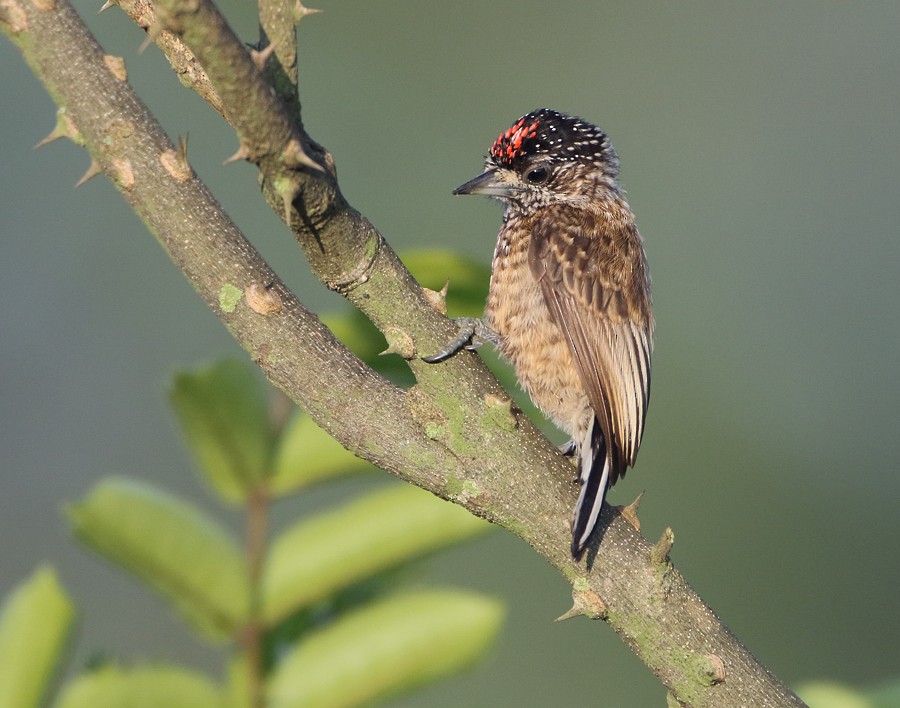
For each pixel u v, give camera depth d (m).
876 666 16.56
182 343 16.72
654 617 6.39
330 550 6.79
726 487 17.69
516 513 6.48
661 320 18.80
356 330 8.03
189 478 15.88
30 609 6.29
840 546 17.25
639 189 19.45
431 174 18.47
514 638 15.41
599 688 15.30
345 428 6.38
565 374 9.73
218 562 6.64
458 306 9.22
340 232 6.08
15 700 6.07
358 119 18.50
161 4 4.89
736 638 6.47
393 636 6.62
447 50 18.81
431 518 6.88
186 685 6.23
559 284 9.82
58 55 5.89
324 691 6.49
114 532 6.49
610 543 6.48
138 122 6.00
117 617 13.87
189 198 6.04
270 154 5.45
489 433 6.44
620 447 9.71
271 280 6.19
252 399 7.00
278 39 5.41
